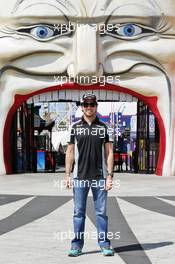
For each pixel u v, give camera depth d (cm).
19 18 1761
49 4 1748
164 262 615
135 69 1786
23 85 1803
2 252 671
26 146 2195
